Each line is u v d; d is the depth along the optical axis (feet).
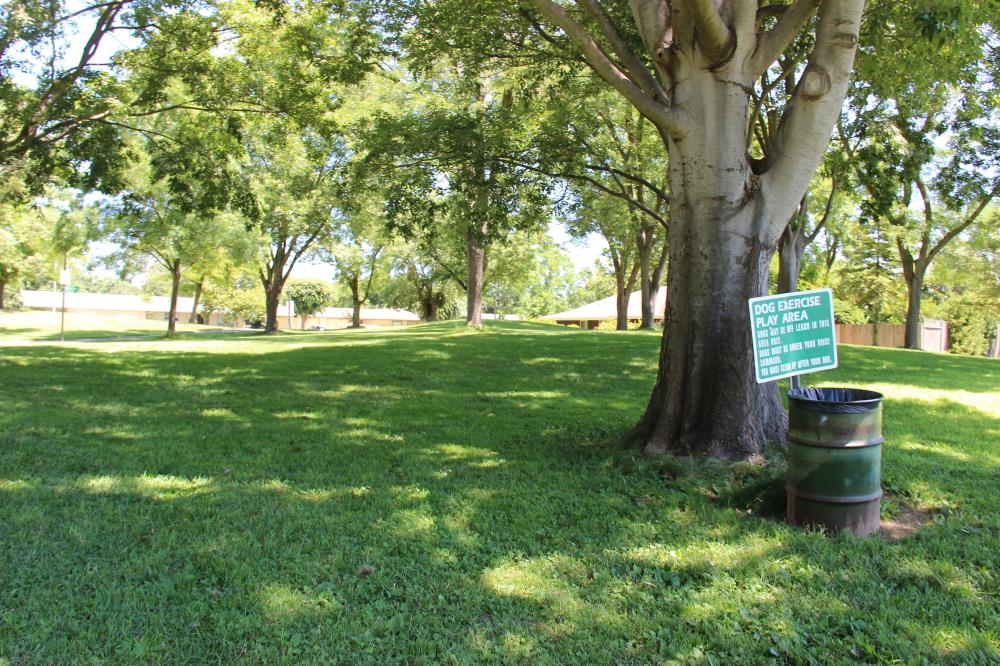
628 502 16.92
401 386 37.52
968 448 23.91
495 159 30.89
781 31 19.24
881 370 47.73
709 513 16.08
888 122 38.83
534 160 31.27
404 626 10.69
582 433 25.39
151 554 13.20
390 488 17.95
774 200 19.75
